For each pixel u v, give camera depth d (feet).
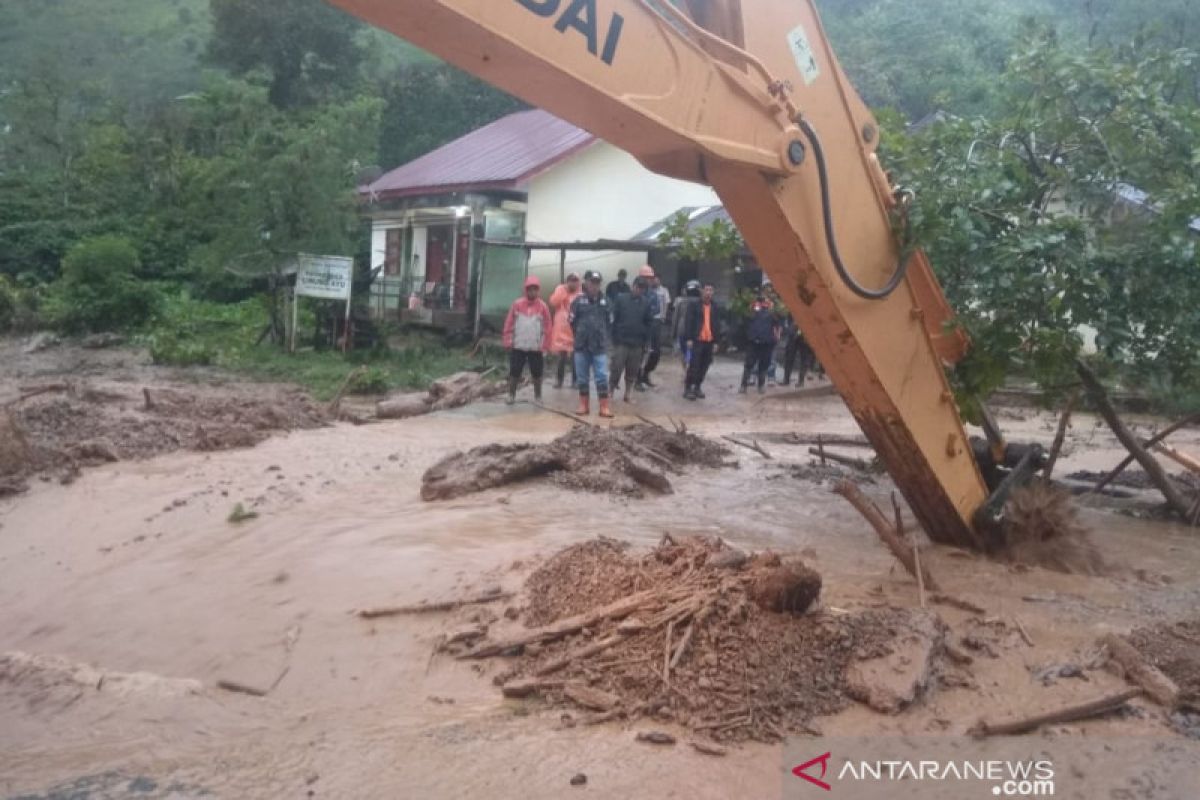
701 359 52.95
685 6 18.53
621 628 16.12
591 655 15.79
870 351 20.81
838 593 19.56
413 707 15.10
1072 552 23.31
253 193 67.97
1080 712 14.46
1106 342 23.79
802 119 18.53
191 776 13.10
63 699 15.84
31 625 20.77
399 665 16.58
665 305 65.36
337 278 68.33
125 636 19.35
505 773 12.87
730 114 17.53
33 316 84.89
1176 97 29.86
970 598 19.81
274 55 114.52
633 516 25.66
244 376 60.08
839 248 20.08
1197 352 26.04
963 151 26.02
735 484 30.40
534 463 28.96
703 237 32.55
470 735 13.92
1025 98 27.68
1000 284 23.00
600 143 78.13
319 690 16.10
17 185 114.42
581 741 13.66
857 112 20.31
